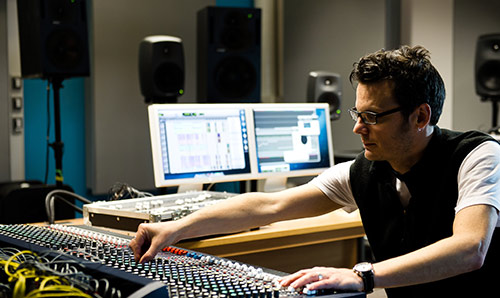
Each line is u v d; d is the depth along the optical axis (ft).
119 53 16.34
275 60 19.67
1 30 14.07
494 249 5.05
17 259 4.29
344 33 18.70
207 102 13.10
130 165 16.55
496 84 15.67
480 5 17.53
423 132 5.08
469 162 4.97
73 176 16.22
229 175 9.24
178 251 5.12
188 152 8.88
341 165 6.13
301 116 10.05
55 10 12.16
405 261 4.32
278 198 5.84
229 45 13.19
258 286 3.99
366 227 5.80
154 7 16.94
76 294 3.37
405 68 4.84
